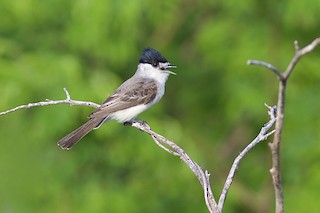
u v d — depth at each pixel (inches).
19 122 514.9
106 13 516.4
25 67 510.9
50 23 550.6
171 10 564.7
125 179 564.7
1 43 528.4
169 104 636.1
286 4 556.7
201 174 244.8
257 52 566.9
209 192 235.9
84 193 537.3
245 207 615.8
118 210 535.5
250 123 629.0
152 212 557.9
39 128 507.8
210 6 628.7
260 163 614.9
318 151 543.8
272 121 241.8
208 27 598.5
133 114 369.7
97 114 344.5
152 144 536.4
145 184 555.5
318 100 568.4
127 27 523.5
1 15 541.6
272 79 566.9
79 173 550.9
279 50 568.7
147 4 528.4
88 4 514.3
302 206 539.8
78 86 502.9
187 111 637.3
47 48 540.7
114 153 538.9
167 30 626.5
